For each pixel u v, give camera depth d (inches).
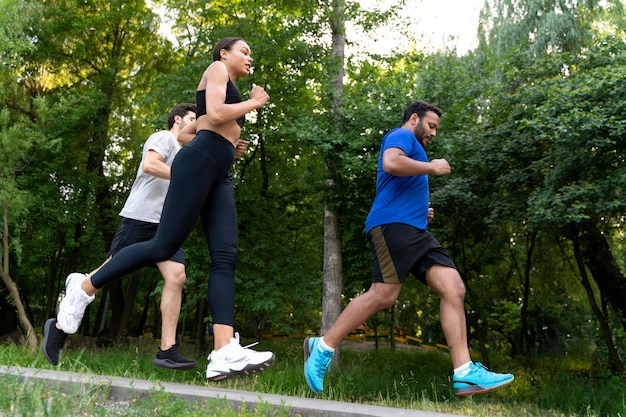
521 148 431.2
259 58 507.5
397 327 1018.1
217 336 113.3
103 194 681.0
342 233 513.0
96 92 647.8
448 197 443.8
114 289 708.7
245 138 521.0
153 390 104.0
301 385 282.7
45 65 655.8
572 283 657.0
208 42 528.1
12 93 577.3
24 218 543.2
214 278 114.7
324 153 470.3
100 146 659.4
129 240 144.7
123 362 299.0
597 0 538.9
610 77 364.2
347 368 423.5
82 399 97.9
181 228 112.2
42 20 625.6
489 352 760.3
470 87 492.1
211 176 112.2
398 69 548.1
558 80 422.6
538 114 374.0
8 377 106.4
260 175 599.5
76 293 119.8
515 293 712.4
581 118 345.1
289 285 527.8
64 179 633.6
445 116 478.9
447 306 114.3
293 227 594.9
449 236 495.8
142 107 701.9
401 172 112.9
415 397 349.1
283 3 510.3
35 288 914.1
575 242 472.1
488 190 465.1
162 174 140.1
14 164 455.5
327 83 483.2
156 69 726.5
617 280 486.6
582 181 364.2
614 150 366.3
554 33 529.3
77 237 666.8
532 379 443.5
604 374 456.4
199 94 114.2
